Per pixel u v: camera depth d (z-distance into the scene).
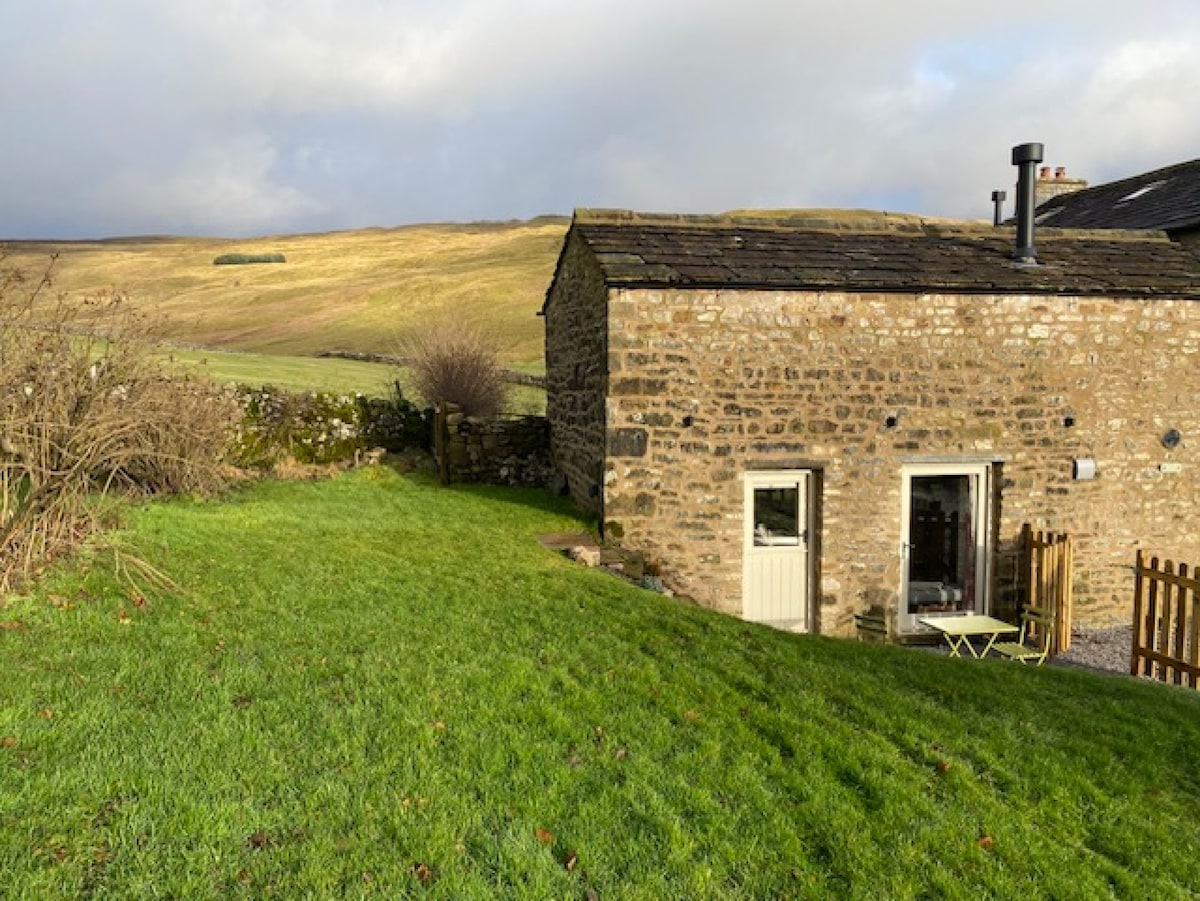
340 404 14.40
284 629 6.50
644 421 10.22
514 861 3.99
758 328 10.35
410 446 14.79
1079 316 11.09
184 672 5.57
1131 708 6.72
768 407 10.45
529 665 6.18
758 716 5.72
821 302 10.47
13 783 4.16
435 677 5.82
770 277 10.23
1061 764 5.59
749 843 4.33
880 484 10.76
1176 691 7.34
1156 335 11.34
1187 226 13.62
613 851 4.17
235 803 4.18
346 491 12.38
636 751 5.10
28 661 5.53
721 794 4.75
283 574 7.85
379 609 7.14
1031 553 10.94
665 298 10.16
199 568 7.78
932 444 10.84
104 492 8.70
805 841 4.45
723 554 10.51
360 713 5.22
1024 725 6.14
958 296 10.74
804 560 10.84
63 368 7.97
